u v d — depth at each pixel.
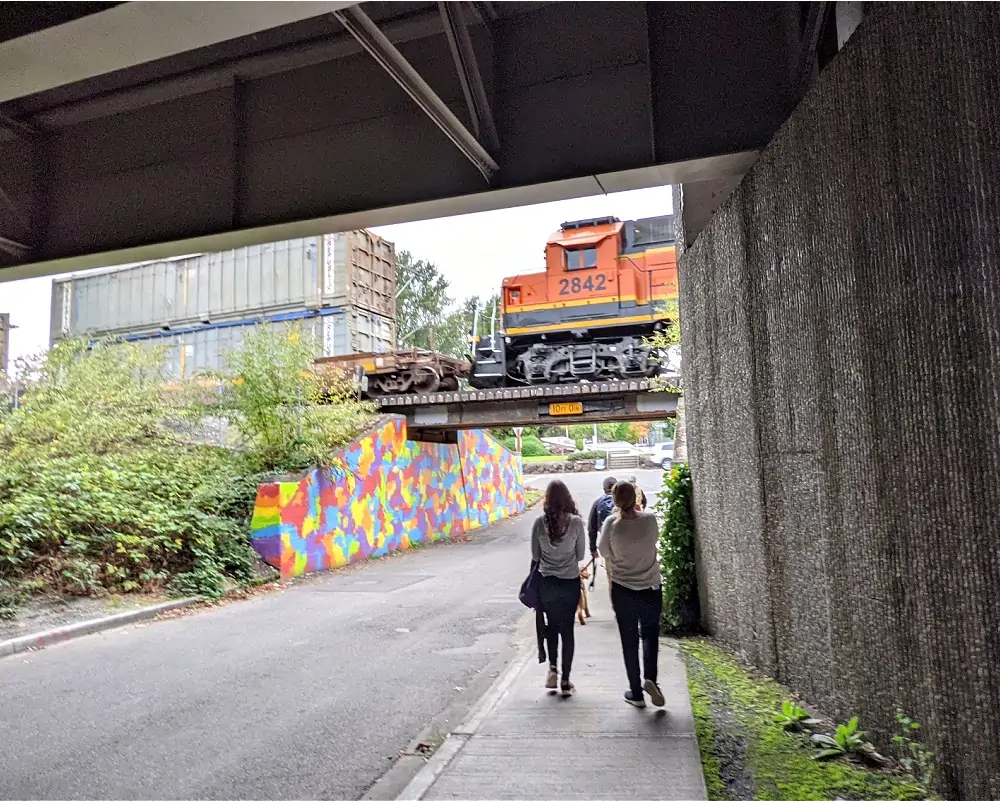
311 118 7.08
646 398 18.83
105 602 10.41
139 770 4.75
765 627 5.92
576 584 5.80
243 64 7.05
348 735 5.38
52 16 4.08
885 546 4.02
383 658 7.79
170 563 12.00
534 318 20.64
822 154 4.61
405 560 17.25
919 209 3.60
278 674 7.15
